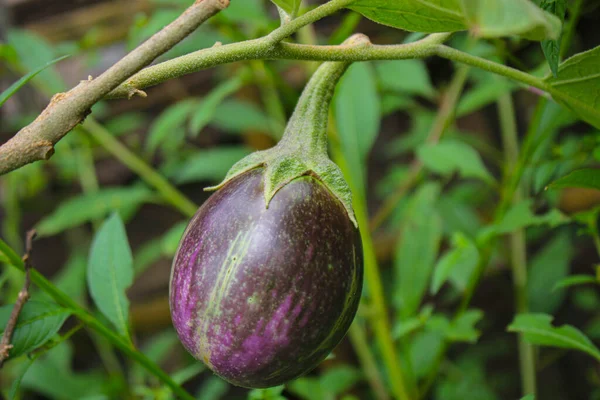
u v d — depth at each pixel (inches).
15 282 36.2
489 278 43.1
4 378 38.6
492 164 42.9
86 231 49.1
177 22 18.2
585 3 26.1
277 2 18.9
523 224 25.3
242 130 41.4
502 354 44.8
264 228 19.5
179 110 34.9
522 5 16.6
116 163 47.2
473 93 30.3
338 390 32.0
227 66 39.9
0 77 44.4
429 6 18.5
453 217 34.2
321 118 20.8
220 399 45.5
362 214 29.4
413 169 37.0
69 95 18.6
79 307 23.0
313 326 19.5
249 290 19.3
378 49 19.6
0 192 45.5
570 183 21.8
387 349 29.1
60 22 44.3
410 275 29.3
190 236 20.1
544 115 26.3
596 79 20.4
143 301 47.1
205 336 19.6
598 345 40.1
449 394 35.7
